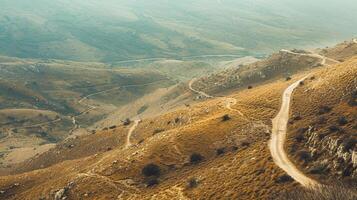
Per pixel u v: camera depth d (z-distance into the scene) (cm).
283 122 12031
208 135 12781
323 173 8781
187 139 12925
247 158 10438
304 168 9188
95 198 11644
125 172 12356
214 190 9581
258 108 13850
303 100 13000
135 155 13038
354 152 8650
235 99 17450
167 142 13112
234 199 8831
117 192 11594
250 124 12525
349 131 9538
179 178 11225
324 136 9719
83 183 12575
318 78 14588
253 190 8850
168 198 10088
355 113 10306
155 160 12456
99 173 12762
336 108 11081
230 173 10075
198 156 11956
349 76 12119
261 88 18862
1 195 15150
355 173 8319
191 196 9788
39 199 13138
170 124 18188
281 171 9125
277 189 8512
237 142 11881
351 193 6638
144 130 19788
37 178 16100
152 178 11750
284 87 15162
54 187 13288
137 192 11306
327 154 9262
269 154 10100
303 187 8150
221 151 11812
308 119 11388
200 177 10606
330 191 6925
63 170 16050
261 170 9500
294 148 10162
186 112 18362
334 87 12175
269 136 11306
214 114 15450
